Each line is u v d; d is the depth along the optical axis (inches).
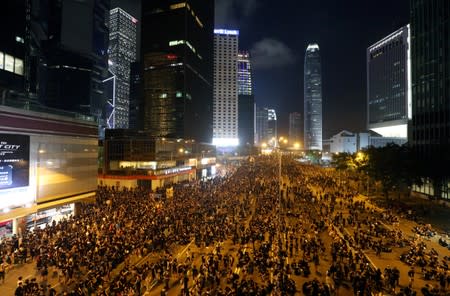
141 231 1461.6
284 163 7293.3
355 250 1368.1
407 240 1499.8
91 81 6259.8
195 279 1015.0
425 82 3002.0
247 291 917.2
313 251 1293.1
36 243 1289.4
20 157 1520.7
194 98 6230.3
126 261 1187.3
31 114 1594.5
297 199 2469.2
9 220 1473.9
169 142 3587.6
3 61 1982.0
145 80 6028.5
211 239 1446.9
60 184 1792.6
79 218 1689.2
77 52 6013.8
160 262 1162.6
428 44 2965.1
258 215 1930.4
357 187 3344.0
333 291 997.8
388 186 2546.8
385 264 1250.0
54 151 1750.7
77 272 1087.6
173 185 3144.7
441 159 2402.8
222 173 5629.9
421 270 1187.3
